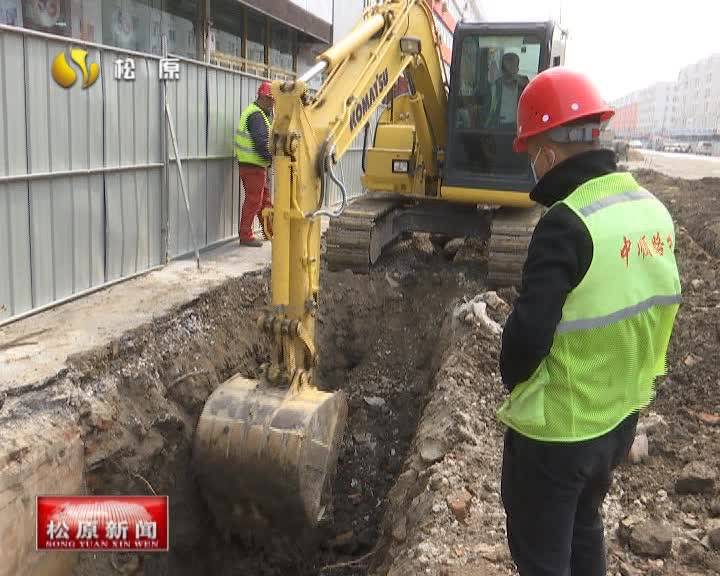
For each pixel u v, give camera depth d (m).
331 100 5.17
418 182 8.76
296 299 4.78
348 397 7.28
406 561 3.71
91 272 6.15
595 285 2.27
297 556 5.44
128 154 6.55
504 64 7.73
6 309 5.18
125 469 4.65
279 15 13.45
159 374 5.33
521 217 8.26
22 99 5.11
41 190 5.43
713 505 3.82
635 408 2.51
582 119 2.39
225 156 8.62
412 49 6.41
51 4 7.68
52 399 4.28
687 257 8.95
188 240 7.87
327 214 4.77
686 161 37.06
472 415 4.95
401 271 8.48
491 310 6.68
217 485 4.84
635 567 3.43
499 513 3.93
